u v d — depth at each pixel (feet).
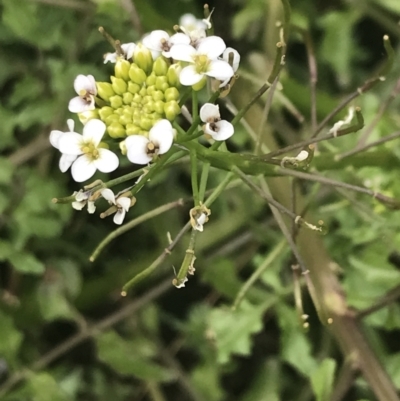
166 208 0.27
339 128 0.25
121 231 0.27
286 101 0.35
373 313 0.34
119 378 0.40
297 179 0.29
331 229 0.39
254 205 0.39
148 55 0.24
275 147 0.38
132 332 0.40
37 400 0.35
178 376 0.38
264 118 0.28
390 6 0.39
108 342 0.37
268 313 0.40
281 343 0.35
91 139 0.22
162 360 0.39
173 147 0.24
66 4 0.38
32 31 0.38
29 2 0.38
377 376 0.31
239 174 0.25
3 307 0.38
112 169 0.22
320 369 0.31
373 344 0.35
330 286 0.33
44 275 0.40
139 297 0.40
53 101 0.38
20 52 0.40
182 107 0.25
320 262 0.34
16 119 0.38
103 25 0.39
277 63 0.23
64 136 0.23
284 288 0.36
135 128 0.23
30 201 0.38
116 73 0.24
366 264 0.34
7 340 0.36
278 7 0.39
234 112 0.30
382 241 0.34
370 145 0.29
